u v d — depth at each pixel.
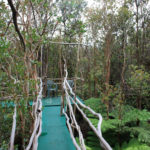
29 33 1.86
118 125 3.64
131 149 3.14
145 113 3.91
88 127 4.52
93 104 4.64
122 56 5.49
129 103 4.86
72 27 2.57
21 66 1.69
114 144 3.85
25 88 1.83
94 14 5.07
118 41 5.55
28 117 2.39
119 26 5.12
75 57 5.76
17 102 1.72
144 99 4.95
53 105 4.22
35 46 1.96
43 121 3.08
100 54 5.75
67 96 2.81
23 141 1.99
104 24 4.95
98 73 5.29
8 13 1.71
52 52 5.48
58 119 3.20
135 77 4.19
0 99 1.69
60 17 2.10
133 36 5.72
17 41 1.83
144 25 5.46
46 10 2.01
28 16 1.83
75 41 5.34
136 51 5.48
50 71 5.80
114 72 5.86
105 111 4.38
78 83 6.11
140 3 5.19
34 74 2.06
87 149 3.07
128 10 4.98
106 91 3.99
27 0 1.63
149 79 4.24
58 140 2.33
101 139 1.11
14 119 1.34
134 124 4.07
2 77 1.67
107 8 4.71
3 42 1.33
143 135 3.27
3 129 2.07
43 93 5.05
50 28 2.37
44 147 2.14
